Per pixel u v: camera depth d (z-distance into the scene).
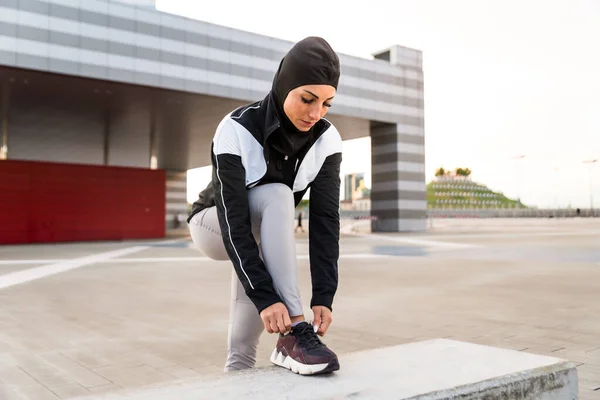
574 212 78.38
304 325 1.62
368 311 5.11
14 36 16.31
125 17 18.27
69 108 21.75
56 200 22.02
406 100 27.20
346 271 8.79
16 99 20.19
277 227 1.65
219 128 1.72
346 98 24.78
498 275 8.12
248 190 1.75
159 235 24.77
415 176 27.64
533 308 5.21
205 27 20.02
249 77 21.02
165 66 19.06
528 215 77.44
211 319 4.75
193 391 1.43
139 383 2.86
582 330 4.15
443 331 4.15
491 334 4.02
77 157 37.16
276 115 1.67
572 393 1.80
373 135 28.12
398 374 1.60
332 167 1.89
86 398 1.37
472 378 1.56
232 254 1.64
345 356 1.84
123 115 23.19
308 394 1.40
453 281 7.45
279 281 1.62
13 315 4.94
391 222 27.25
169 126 25.62
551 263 9.94
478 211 76.56
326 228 1.83
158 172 24.78
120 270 9.30
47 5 16.84
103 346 3.71
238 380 1.54
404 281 7.46
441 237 21.09
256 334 2.00
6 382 2.87
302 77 1.55
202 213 1.96
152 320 4.70
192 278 8.06
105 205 23.30
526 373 1.65
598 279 7.55
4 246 18.42
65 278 8.05
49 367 3.17
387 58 27.77
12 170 20.97
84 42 17.47
